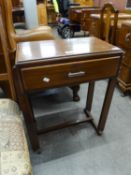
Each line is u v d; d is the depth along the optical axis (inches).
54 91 72.4
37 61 32.2
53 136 52.4
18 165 24.2
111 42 80.3
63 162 44.7
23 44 42.3
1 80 49.1
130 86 69.7
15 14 117.0
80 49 37.9
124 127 55.4
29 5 94.4
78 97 68.5
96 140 50.9
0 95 62.1
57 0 155.5
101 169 42.8
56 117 60.1
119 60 38.5
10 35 50.8
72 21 145.1
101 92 75.0
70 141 50.7
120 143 49.8
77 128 55.2
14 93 50.3
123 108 64.2
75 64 34.9
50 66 33.3
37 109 64.5
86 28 109.4
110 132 53.5
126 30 64.0
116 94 72.3
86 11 108.3
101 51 36.6
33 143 45.3
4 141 27.8
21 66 31.6
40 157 46.1
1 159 24.8
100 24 83.0
